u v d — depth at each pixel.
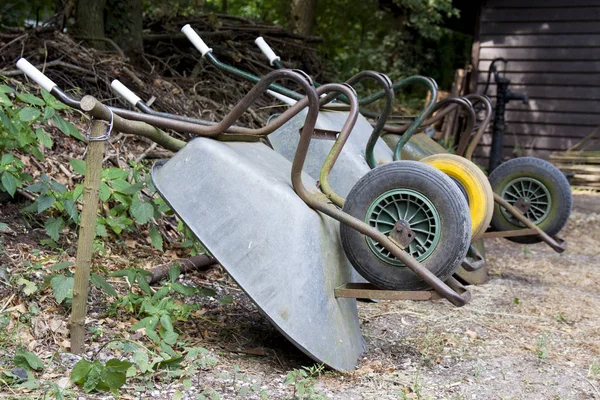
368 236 3.15
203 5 8.95
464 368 3.36
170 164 3.16
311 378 2.96
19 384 2.60
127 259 4.16
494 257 6.41
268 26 8.61
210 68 7.33
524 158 5.46
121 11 6.65
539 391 3.11
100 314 3.37
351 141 4.54
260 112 6.80
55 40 5.76
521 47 11.66
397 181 3.19
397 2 13.27
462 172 4.39
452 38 16.94
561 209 5.34
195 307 3.59
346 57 15.27
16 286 3.32
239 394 2.75
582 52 11.44
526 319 4.34
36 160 4.45
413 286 3.17
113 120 2.98
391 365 3.33
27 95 3.98
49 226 3.80
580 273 5.88
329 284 3.18
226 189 3.11
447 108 5.40
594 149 11.43
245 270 3.05
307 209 3.15
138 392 2.67
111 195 4.26
